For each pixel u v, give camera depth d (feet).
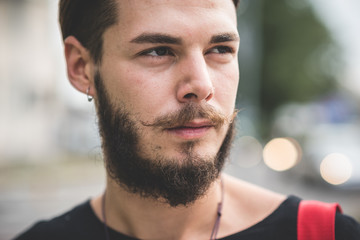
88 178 37.60
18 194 30.37
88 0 4.32
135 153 3.89
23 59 53.72
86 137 60.75
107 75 4.09
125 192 4.24
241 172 40.19
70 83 4.73
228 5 3.97
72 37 4.60
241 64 61.57
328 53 87.04
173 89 3.75
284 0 82.99
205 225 4.22
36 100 55.72
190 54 3.71
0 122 51.34
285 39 82.02
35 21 54.85
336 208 4.17
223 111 3.89
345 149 30.89
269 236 4.04
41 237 4.62
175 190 3.77
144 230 4.20
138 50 3.80
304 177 32.24
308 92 83.46
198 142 3.72
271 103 83.61
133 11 3.81
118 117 3.98
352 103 125.18
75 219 4.72
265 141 76.18
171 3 3.74
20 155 53.21
